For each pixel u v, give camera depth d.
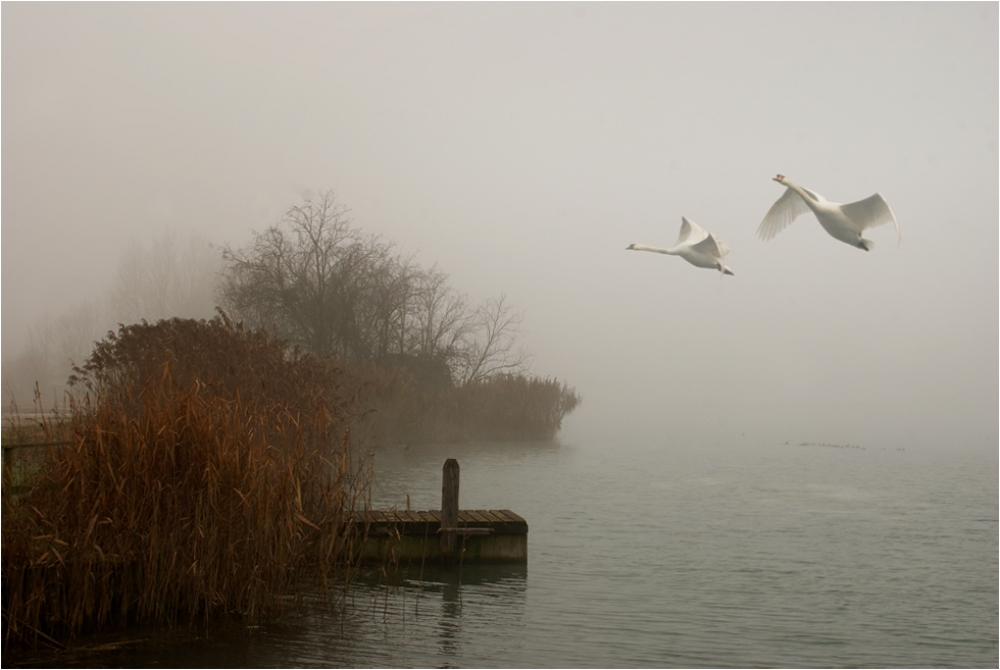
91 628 8.55
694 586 11.56
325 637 8.76
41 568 8.30
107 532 8.52
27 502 8.63
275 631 8.83
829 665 8.54
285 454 10.81
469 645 8.76
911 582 12.03
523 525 12.50
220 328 16.81
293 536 9.53
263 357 16.17
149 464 8.73
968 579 12.23
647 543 14.47
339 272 38.53
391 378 32.22
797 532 15.76
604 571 12.30
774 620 10.04
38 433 11.51
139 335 15.88
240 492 8.98
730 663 8.55
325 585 9.88
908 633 9.64
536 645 8.84
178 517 8.78
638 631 9.45
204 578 8.90
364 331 39.25
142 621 8.70
